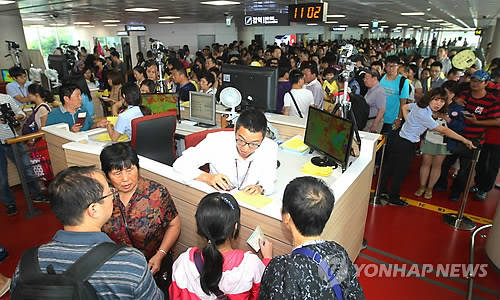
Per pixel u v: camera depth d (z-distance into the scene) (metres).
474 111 3.35
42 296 0.89
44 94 3.63
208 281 1.17
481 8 8.68
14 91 5.17
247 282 1.22
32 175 3.53
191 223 1.93
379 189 3.78
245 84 3.04
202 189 1.76
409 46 17.09
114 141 2.81
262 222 1.61
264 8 8.04
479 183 3.72
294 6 4.91
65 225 1.03
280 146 2.82
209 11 8.80
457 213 3.52
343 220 2.03
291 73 4.46
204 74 4.45
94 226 1.05
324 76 4.75
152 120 2.66
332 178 2.22
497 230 2.63
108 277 0.94
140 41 16.52
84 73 7.14
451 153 3.51
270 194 1.87
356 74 5.00
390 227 3.26
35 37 18.48
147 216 1.61
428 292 2.41
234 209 1.23
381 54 9.53
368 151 2.41
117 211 1.58
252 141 1.58
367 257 2.80
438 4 7.61
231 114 2.88
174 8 7.64
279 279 1.00
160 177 1.99
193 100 3.57
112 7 7.23
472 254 2.82
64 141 2.94
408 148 3.43
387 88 4.41
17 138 3.12
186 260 1.24
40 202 3.71
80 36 19.88
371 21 14.91
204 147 1.90
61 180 1.02
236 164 1.89
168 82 5.33
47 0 5.77
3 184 3.34
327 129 2.33
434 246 2.96
